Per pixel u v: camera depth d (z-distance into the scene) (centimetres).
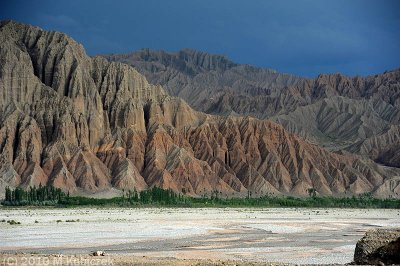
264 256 6341
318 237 8900
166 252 6619
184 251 6750
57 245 7256
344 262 5859
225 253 6588
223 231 9788
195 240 8125
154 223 11375
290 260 6009
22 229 9375
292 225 11738
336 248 7250
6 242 7525
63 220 11688
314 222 12925
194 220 12706
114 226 10294
